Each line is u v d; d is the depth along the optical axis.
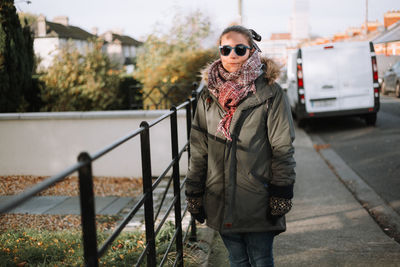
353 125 10.80
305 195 5.07
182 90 8.83
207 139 2.16
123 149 6.20
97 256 1.30
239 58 2.04
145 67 9.16
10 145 6.32
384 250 3.36
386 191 5.09
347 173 6.10
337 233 3.78
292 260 3.26
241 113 2.00
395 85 16.56
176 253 3.05
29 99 8.41
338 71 10.31
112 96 9.02
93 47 8.91
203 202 2.24
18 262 3.07
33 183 5.91
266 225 2.04
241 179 2.02
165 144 6.13
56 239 3.48
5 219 4.29
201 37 9.30
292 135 2.00
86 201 1.24
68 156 6.27
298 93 10.49
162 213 4.57
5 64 7.61
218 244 3.60
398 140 8.34
